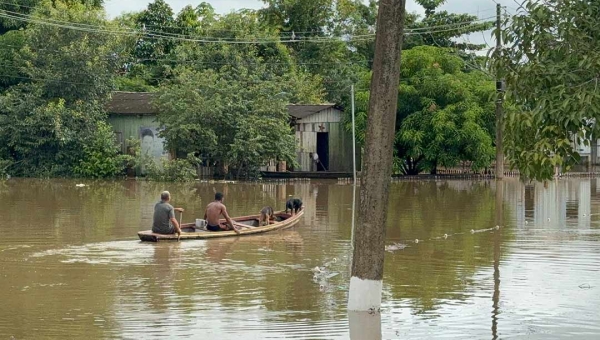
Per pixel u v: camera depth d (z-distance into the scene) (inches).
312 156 1760.6
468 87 1729.8
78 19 1729.8
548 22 360.8
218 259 650.2
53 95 1691.7
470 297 511.8
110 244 722.8
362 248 462.6
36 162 1672.0
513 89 364.2
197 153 1658.5
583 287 541.6
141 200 1147.3
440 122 1662.2
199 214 972.6
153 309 475.8
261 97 1622.8
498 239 770.8
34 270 597.6
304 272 597.0
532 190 1400.1
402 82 1738.4
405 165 1781.5
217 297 508.7
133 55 2220.7
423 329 432.1
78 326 434.6
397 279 570.3
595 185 1546.5
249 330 427.2
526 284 551.2
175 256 662.5
